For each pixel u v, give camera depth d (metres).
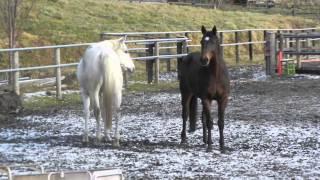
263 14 50.56
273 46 25.05
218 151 10.61
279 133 12.51
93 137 12.24
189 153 10.45
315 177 8.58
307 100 17.88
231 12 47.47
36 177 6.43
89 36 33.59
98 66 10.88
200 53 11.12
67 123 14.08
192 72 10.97
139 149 10.86
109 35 21.16
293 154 10.34
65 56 30.09
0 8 24.78
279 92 19.78
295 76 24.88
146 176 8.60
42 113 15.58
